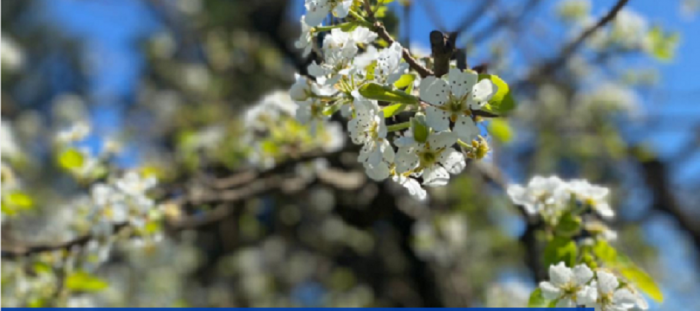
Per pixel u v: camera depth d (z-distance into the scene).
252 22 6.84
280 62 6.26
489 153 1.62
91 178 3.40
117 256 6.36
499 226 5.80
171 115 7.50
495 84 1.51
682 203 7.55
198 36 7.61
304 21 1.58
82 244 3.16
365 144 1.48
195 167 4.56
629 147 6.17
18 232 4.06
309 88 1.62
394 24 2.23
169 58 7.98
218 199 3.66
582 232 2.39
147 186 3.22
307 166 3.85
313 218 7.30
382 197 4.83
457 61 1.85
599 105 5.98
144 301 6.81
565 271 1.99
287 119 3.45
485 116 1.60
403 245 5.78
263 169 3.58
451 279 5.73
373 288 7.75
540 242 3.01
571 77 5.95
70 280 3.19
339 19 1.79
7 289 3.23
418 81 1.69
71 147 3.39
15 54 5.07
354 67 1.52
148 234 3.18
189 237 6.71
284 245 8.31
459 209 5.16
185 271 7.62
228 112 6.64
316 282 9.23
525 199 2.35
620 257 2.25
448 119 1.46
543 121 6.04
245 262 7.88
